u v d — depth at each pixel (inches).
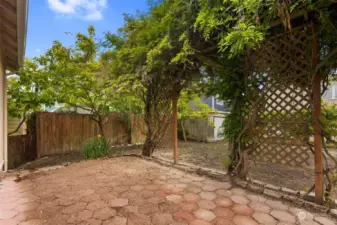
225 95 116.7
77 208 80.9
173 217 74.5
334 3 69.5
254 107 103.0
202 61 126.3
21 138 208.8
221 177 115.5
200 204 84.6
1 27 122.4
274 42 93.0
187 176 122.2
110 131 276.2
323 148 84.2
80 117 248.1
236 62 108.6
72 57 207.9
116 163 155.7
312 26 79.8
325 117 85.0
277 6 63.6
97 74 187.3
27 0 90.9
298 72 88.5
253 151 107.3
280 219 72.5
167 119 175.9
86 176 121.1
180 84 158.6
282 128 94.6
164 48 109.7
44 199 89.3
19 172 132.7
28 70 201.9
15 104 209.6
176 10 99.9
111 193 95.5
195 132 354.3
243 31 68.6
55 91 219.5
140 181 112.5
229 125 116.2
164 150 210.5
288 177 128.5
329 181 83.2
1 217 74.5
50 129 224.1
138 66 135.6
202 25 85.0
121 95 186.7
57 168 140.7
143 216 75.2
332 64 79.8
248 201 87.4
